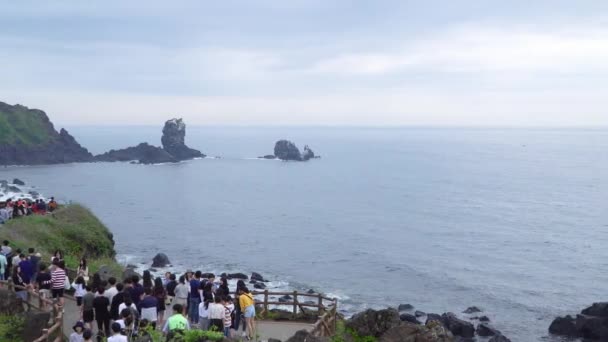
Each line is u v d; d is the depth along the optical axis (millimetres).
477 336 49281
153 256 76875
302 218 111812
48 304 22391
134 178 175375
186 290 22781
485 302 59750
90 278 30172
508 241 90750
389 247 85375
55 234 39750
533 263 76625
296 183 176250
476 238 93000
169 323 17688
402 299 60219
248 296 22094
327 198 143125
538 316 55562
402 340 23750
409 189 163625
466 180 188250
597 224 106938
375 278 68125
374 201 138000
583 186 172000
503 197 146500
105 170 195000
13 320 20391
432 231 98812
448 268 73188
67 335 21578
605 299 61312
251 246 84688
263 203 132875
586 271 72688
